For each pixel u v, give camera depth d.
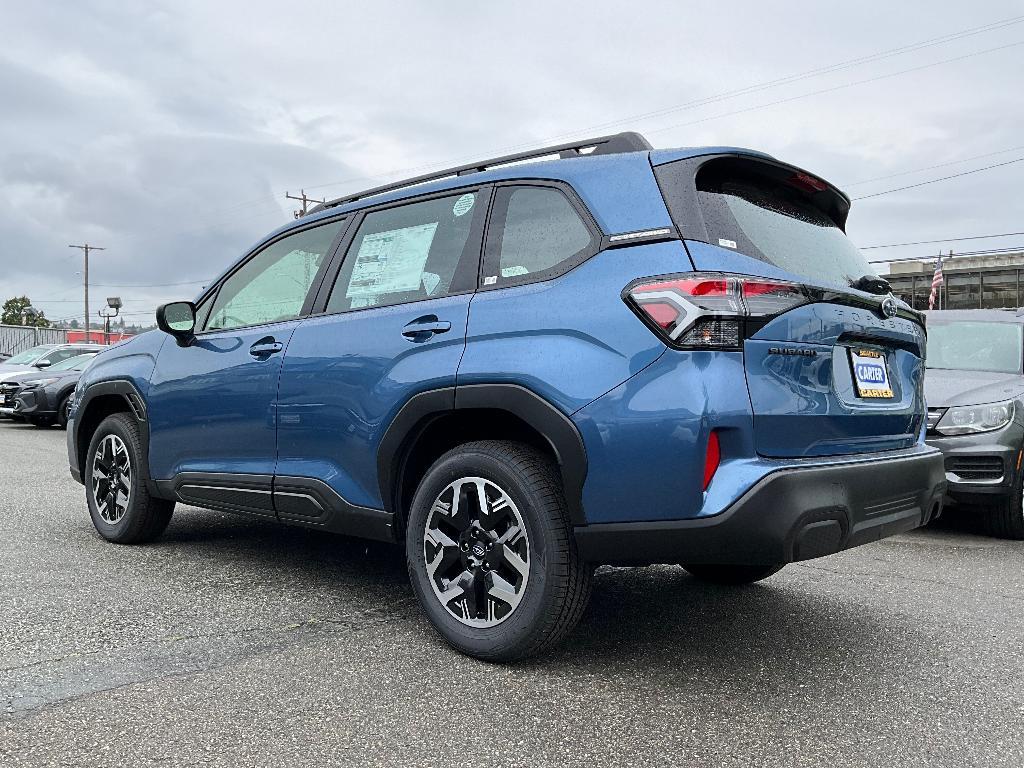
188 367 4.09
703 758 2.16
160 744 2.15
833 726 2.38
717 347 2.44
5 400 13.98
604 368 2.57
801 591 3.93
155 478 4.28
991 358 6.30
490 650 2.76
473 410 2.90
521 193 3.07
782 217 2.96
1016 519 5.21
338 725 2.30
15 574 3.88
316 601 3.53
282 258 3.96
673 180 2.71
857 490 2.59
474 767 2.07
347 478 3.28
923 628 3.36
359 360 3.24
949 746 2.26
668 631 3.24
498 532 2.82
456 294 3.07
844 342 2.83
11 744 2.13
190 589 3.68
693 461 2.41
